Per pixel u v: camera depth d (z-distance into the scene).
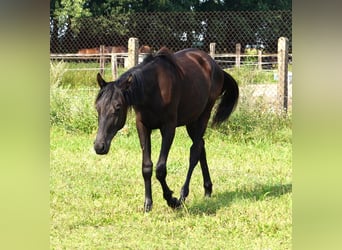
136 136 8.52
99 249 4.28
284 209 5.14
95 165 7.00
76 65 14.92
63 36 19.36
